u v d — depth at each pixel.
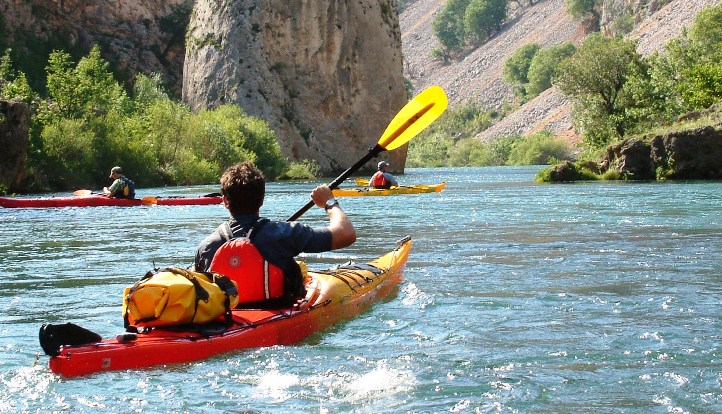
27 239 14.01
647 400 4.76
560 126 105.81
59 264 10.74
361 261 10.62
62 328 5.17
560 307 7.40
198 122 44.91
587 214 17.03
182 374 5.25
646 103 46.31
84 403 4.75
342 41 58.38
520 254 10.92
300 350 5.88
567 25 150.38
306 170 51.78
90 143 35.84
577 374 5.30
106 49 61.91
